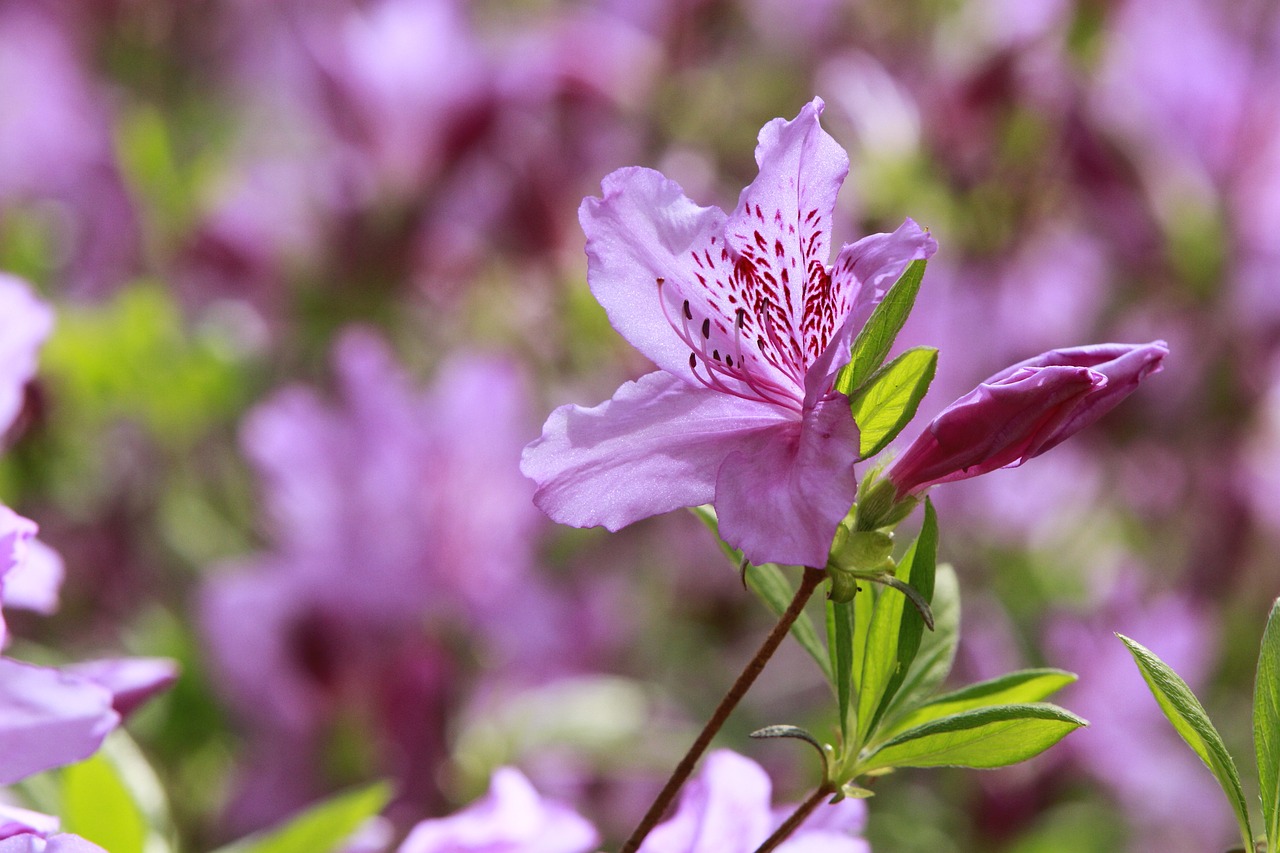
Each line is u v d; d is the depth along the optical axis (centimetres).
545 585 105
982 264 124
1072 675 63
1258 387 125
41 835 60
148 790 68
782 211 61
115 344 115
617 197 61
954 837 107
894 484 61
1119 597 115
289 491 101
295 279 124
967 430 60
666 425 61
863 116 126
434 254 125
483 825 65
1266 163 121
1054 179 124
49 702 60
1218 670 123
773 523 59
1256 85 121
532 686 105
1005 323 122
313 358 123
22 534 61
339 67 121
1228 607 125
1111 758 108
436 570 102
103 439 117
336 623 99
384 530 101
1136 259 123
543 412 121
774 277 62
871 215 125
